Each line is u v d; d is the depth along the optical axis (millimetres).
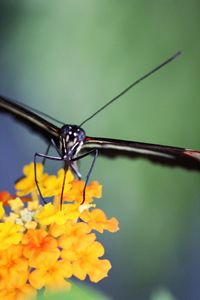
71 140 225
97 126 292
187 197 294
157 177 293
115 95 292
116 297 306
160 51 292
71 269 213
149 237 298
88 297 209
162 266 304
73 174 229
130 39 292
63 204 220
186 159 238
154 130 290
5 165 336
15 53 299
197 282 305
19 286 211
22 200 232
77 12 293
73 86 293
